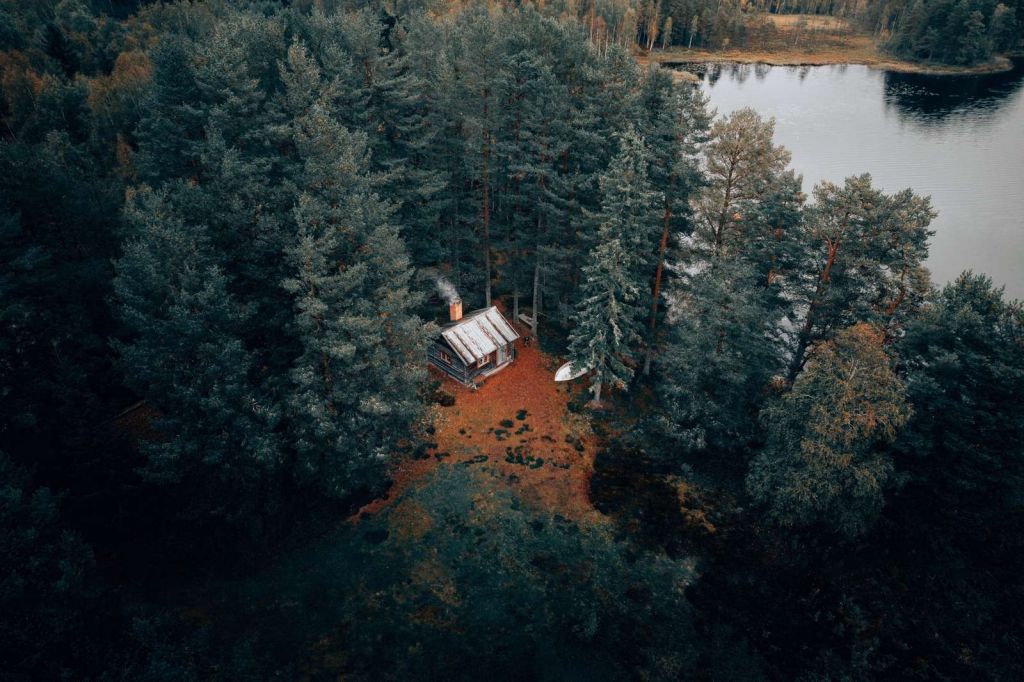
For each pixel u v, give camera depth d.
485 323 40.62
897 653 25.52
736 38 155.25
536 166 38.44
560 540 29.69
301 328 27.19
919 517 30.06
